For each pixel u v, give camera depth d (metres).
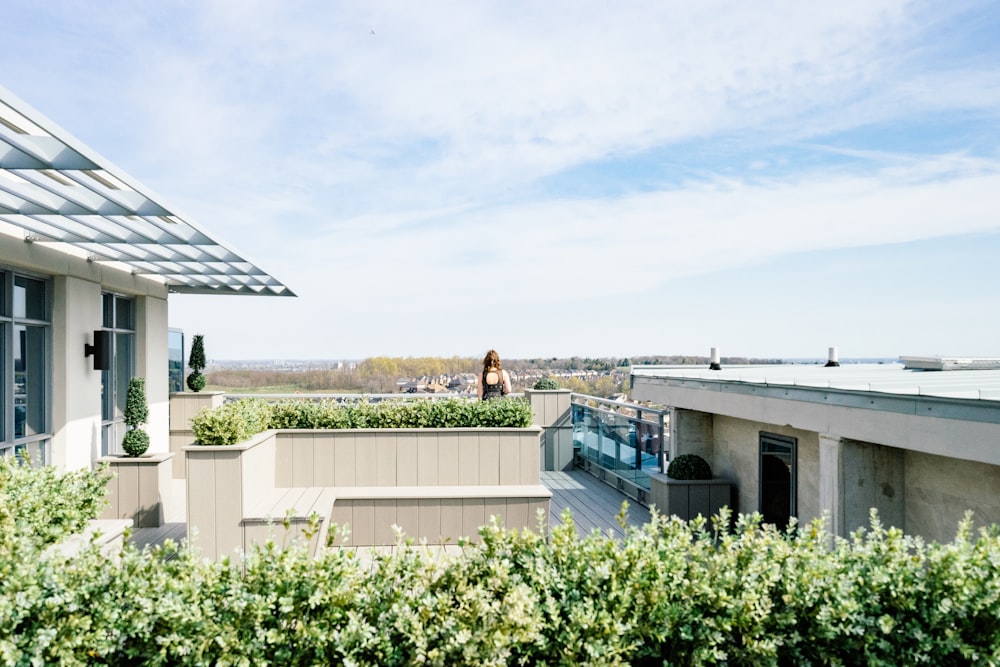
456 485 6.74
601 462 9.77
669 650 2.16
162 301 9.90
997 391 3.85
